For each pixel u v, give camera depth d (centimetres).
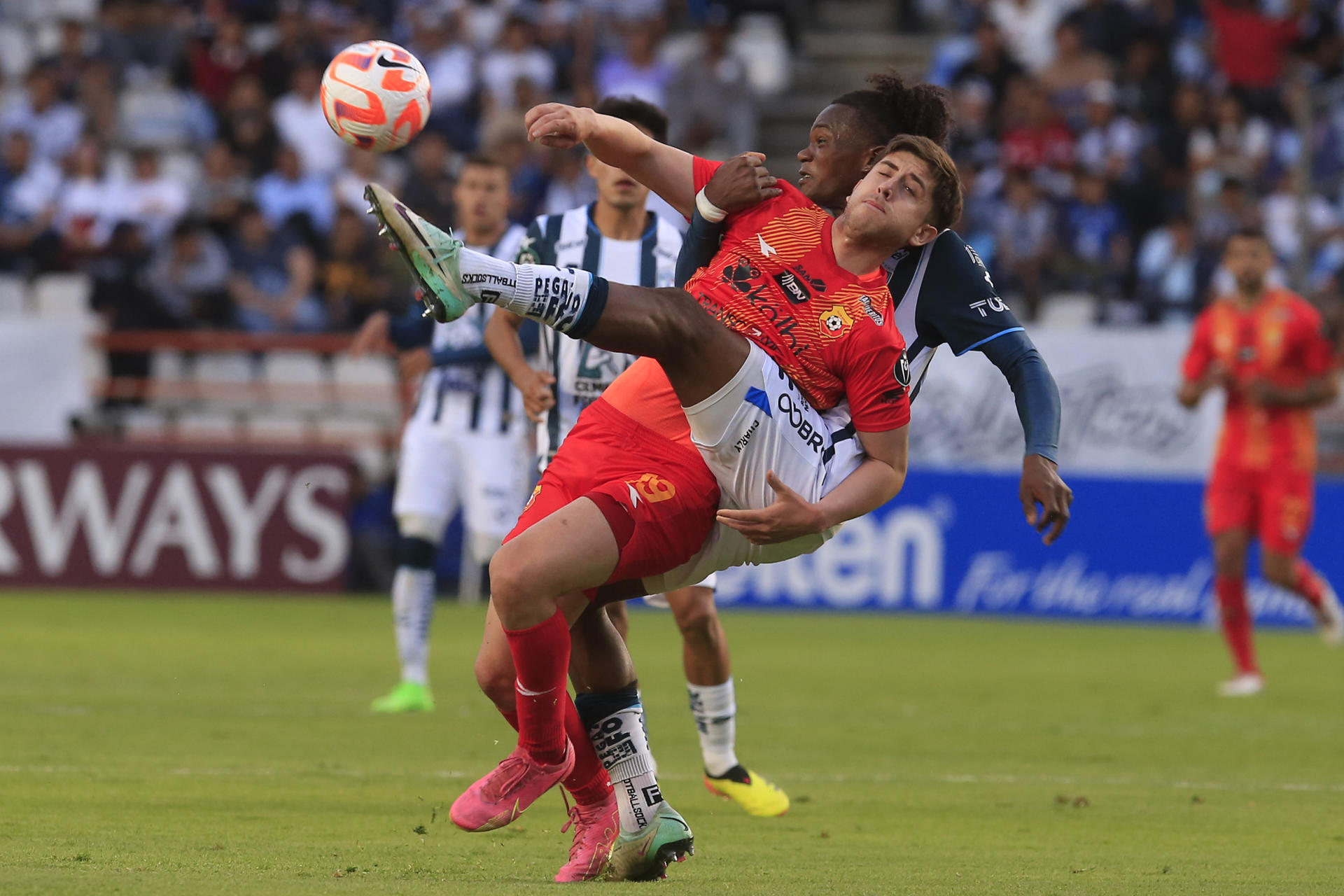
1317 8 6719
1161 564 5038
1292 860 1677
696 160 1548
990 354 1555
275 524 5128
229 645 3872
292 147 6131
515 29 6662
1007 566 5075
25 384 5347
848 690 3388
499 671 1423
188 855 1527
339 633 4203
